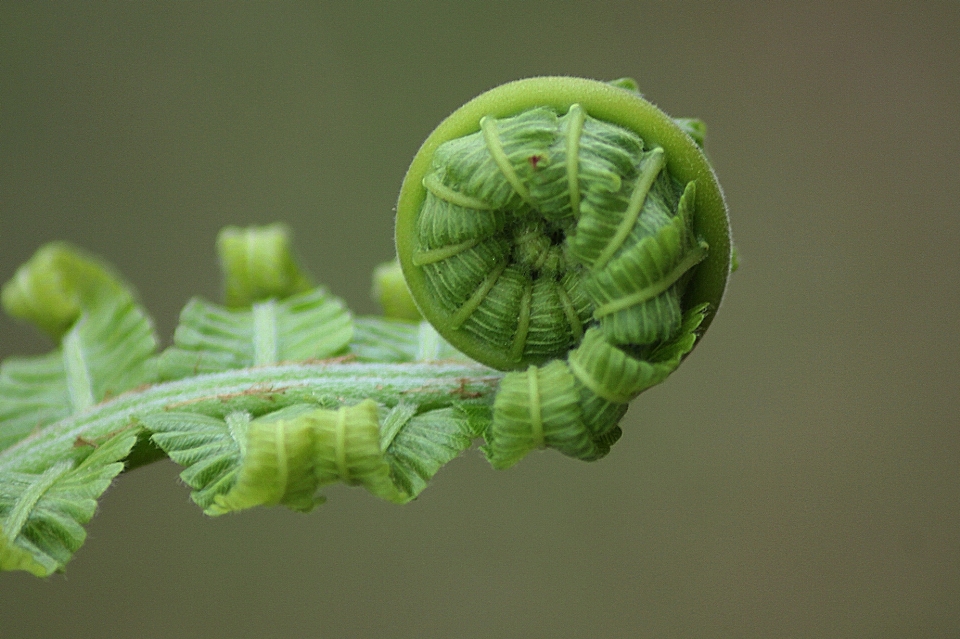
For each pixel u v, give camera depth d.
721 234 0.27
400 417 0.27
